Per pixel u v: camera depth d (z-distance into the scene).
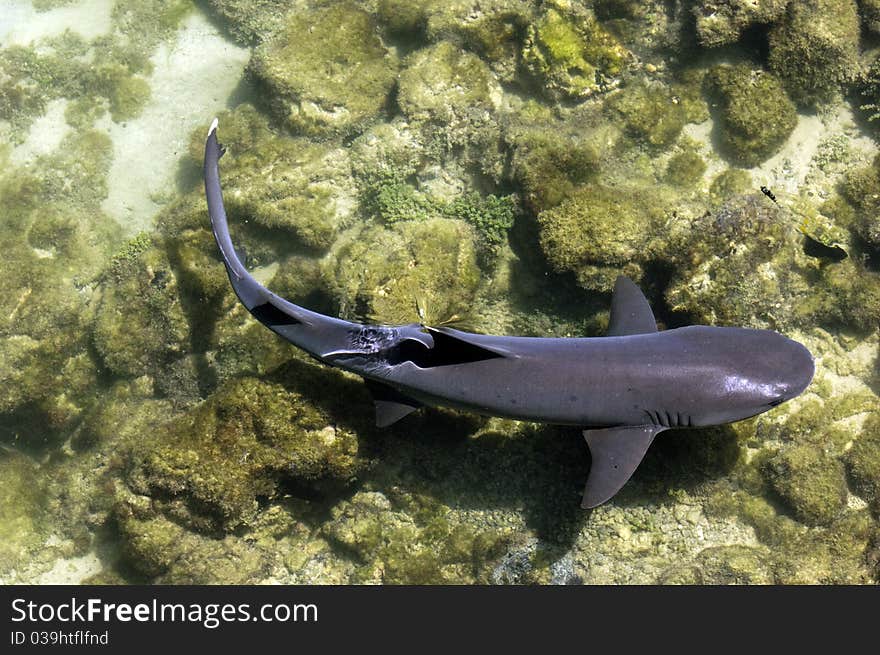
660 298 2.48
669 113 2.60
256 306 2.27
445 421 2.48
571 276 2.49
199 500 2.40
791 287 2.47
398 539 2.47
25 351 2.65
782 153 2.59
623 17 2.60
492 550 2.43
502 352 2.13
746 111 2.55
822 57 2.51
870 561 2.36
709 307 2.42
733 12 2.52
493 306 2.59
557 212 2.48
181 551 2.45
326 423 2.39
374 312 2.44
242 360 2.60
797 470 2.39
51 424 2.65
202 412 2.42
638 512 2.42
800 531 2.40
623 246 2.44
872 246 2.49
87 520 2.62
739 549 2.40
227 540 2.47
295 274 2.62
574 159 2.52
